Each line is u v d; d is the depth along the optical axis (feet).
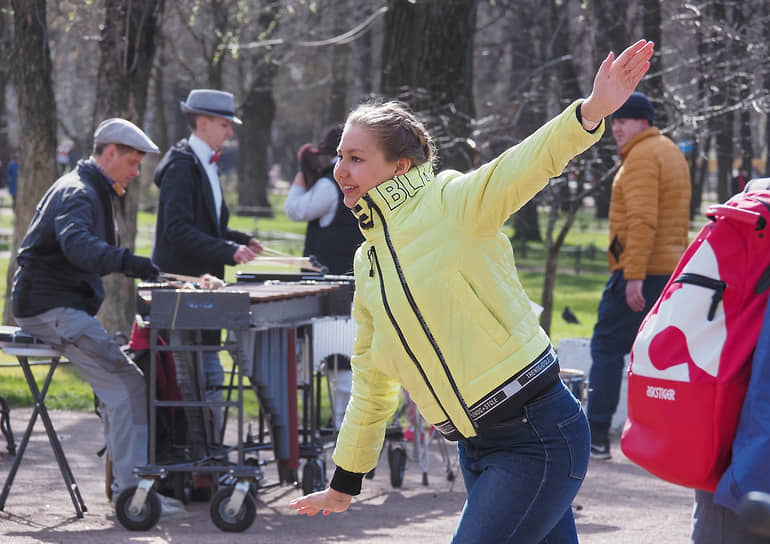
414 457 29.07
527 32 68.03
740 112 45.11
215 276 27.04
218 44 72.18
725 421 12.98
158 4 44.96
